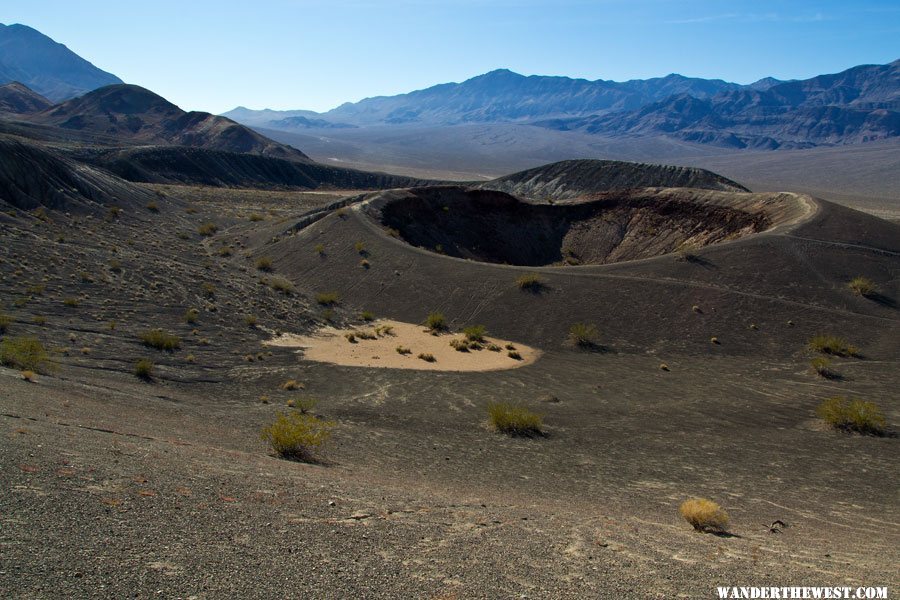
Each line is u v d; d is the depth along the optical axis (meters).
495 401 32.06
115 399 22.94
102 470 11.88
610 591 9.07
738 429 28.38
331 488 14.36
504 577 9.34
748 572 10.66
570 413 30.36
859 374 38.31
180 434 18.91
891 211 155.38
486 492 17.47
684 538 13.48
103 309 41.84
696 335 46.31
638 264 58.59
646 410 31.41
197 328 42.34
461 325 51.69
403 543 10.57
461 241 82.75
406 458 21.17
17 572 7.48
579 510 16.16
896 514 18.59
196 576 8.12
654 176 133.38
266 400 29.38
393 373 37.22
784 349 43.84
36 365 25.28
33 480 10.52
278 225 79.69
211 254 71.25
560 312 50.84
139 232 73.44
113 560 8.23
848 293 51.56
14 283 42.75
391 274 60.72
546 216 88.25
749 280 53.69
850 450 25.27
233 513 10.94
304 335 46.62
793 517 17.55
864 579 10.80
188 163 156.50
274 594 7.90
